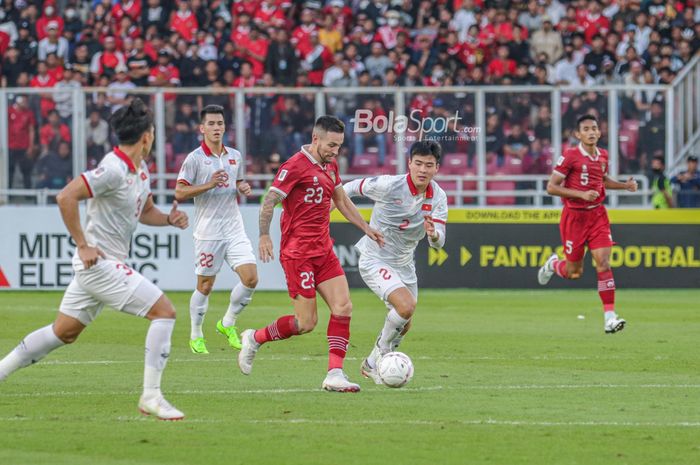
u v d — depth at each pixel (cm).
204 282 3528
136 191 2214
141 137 2191
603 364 3241
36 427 2212
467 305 5066
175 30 7012
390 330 2814
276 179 2659
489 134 5881
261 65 6756
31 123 5781
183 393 2658
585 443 2097
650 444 2091
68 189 2125
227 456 1962
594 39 6944
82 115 5775
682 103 6019
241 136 5822
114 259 2223
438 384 2838
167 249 5675
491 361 3303
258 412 2400
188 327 4191
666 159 5978
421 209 2838
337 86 6475
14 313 4628
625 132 5944
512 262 5806
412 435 2158
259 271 5678
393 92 5825
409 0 7212
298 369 3106
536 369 3131
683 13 7256
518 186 5928
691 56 7100
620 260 5853
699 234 5856
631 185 4200
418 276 5806
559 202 5988
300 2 7269
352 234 5766
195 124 5784
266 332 2797
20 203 5831
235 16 6894
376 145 5822
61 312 2278
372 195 2834
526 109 5888
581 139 4169
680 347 3641
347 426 2244
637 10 7206
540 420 2328
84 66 6919
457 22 7144
